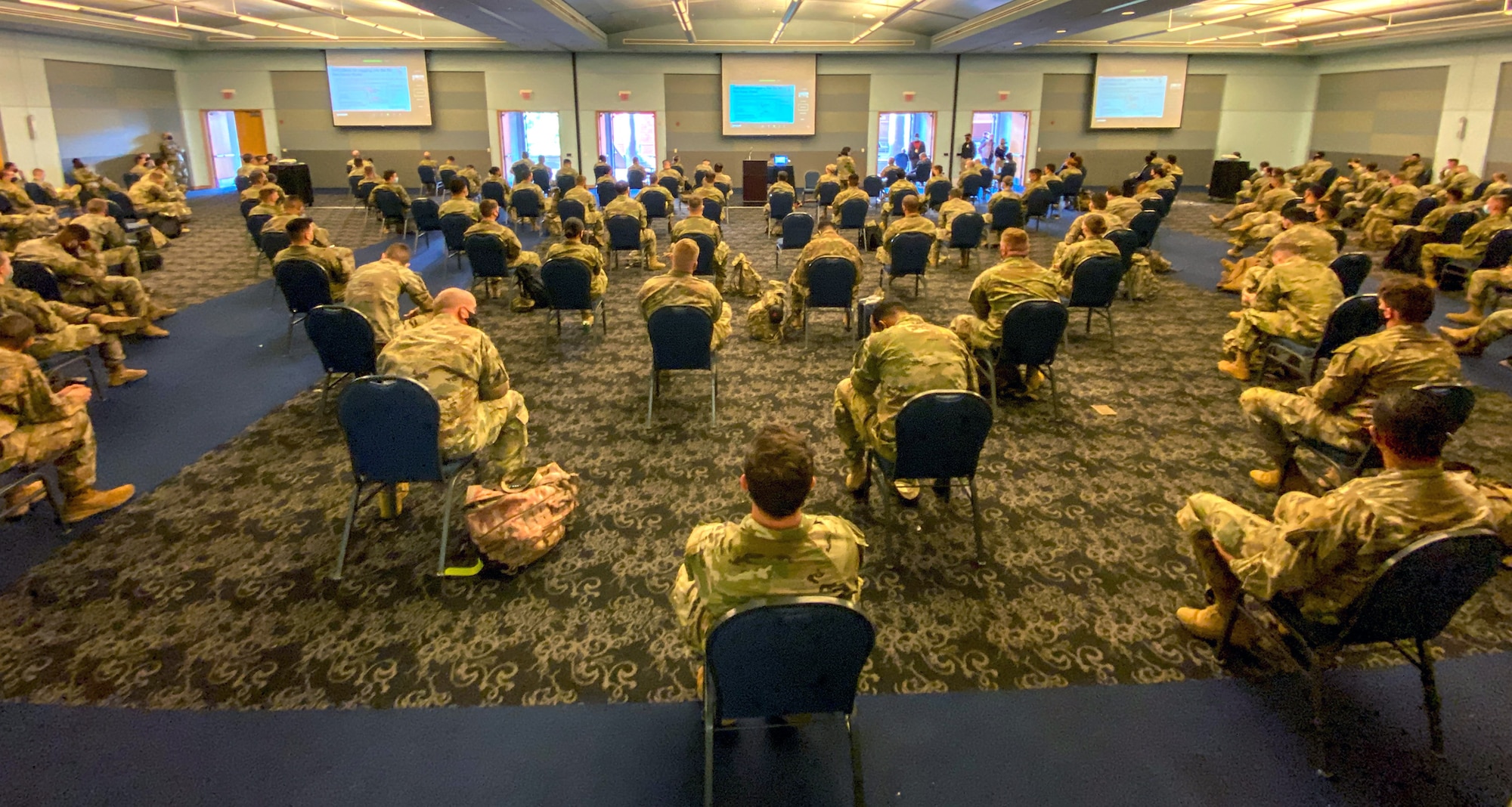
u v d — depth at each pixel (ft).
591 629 8.25
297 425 13.66
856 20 52.80
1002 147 55.26
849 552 5.75
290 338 17.58
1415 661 6.53
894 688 7.38
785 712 5.51
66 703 7.16
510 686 7.41
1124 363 17.02
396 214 34.40
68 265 17.12
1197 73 59.16
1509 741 6.63
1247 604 8.25
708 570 5.67
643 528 10.28
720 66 56.49
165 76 54.13
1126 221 26.89
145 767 6.45
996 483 11.55
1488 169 46.62
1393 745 6.61
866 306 17.62
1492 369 16.26
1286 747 6.62
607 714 7.06
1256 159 61.72
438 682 7.47
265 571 9.27
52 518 10.41
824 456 12.48
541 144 58.13
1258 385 15.29
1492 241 19.89
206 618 8.40
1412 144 51.57
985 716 7.02
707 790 5.69
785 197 34.86
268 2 43.88
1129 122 59.21
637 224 26.50
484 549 8.98
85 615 8.43
